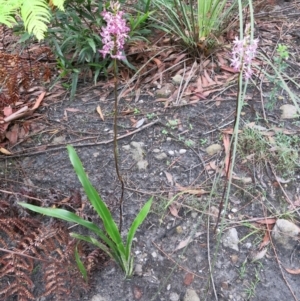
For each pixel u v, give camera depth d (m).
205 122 1.29
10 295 0.94
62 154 1.22
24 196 1.01
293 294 0.94
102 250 0.98
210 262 0.99
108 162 1.19
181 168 1.17
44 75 1.31
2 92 1.26
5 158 1.21
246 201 1.09
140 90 1.40
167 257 1.00
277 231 1.02
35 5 1.01
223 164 1.11
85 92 1.42
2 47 1.52
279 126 1.26
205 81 1.41
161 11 1.56
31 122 1.31
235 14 1.61
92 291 0.95
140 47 1.45
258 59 1.46
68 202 1.02
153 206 1.08
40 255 0.95
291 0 1.80
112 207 1.08
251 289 0.95
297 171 1.15
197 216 1.07
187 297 0.94
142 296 0.95
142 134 1.27
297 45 1.55
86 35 1.39
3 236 1.02
